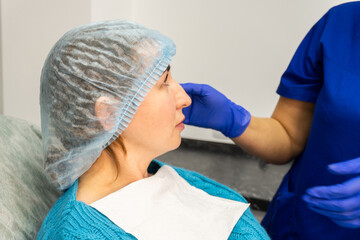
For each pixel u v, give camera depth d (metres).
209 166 2.12
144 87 0.69
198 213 0.75
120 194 0.71
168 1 2.29
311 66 1.06
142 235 0.67
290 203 1.07
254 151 1.14
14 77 2.10
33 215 0.82
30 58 2.06
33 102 2.11
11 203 0.79
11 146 0.92
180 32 2.32
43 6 1.99
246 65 2.28
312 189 0.86
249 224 0.79
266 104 2.31
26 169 0.91
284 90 1.10
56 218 0.69
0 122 0.98
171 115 0.73
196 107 1.08
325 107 0.97
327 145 0.98
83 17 1.97
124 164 0.75
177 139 0.77
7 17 2.04
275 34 2.19
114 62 0.68
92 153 0.72
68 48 0.70
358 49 0.97
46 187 0.94
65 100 0.70
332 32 1.02
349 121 0.93
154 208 0.72
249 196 1.80
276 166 2.17
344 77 0.96
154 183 0.76
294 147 1.14
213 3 2.23
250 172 2.07
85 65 0.68
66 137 0.72
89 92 0.68
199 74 2.35
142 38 0.70
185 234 0.70
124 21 0.73
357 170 0.84
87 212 0.67
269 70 2.25
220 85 2.34
